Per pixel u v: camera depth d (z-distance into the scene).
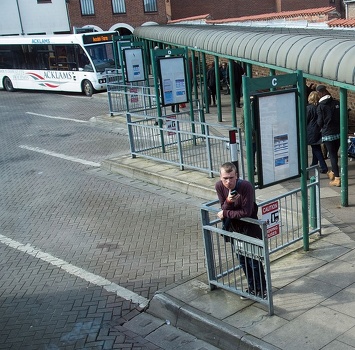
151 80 26.39
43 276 7.62
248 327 5.50
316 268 6.61
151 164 12.27
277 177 6.57
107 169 12.94
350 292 5.97
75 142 16.55
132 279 7.25
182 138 13.27
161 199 10.48
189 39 15.20
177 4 40.84
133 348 5.74
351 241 7.27
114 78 24.64
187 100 13.07
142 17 38.59
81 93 27.86
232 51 11.59
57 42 26.92
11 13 34.94
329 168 10.56
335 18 15.13
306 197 6.94
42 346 5.91
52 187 12.02
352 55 6.99
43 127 19.48
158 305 6.32
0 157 15.44
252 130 6.31
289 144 6.56
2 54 30.27
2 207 10.95
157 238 8.58
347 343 5.06
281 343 5.17
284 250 7.20
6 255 8.50
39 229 9.53
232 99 14.02
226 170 5.45
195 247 8.09
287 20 16.58
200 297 6.24
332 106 9.30
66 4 36.16
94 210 10.23
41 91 30.23
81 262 7.97
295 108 6.49
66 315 6.52
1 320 6.54
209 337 5.68
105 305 6.67
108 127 18.44
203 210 6.08
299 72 6.39
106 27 37.53
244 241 5.68
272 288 6.23
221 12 42.56
